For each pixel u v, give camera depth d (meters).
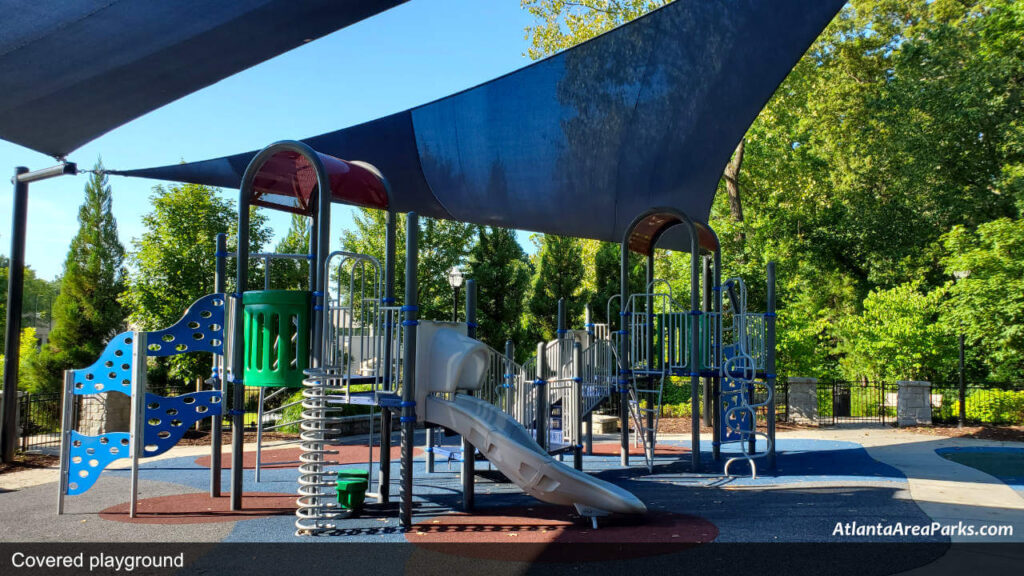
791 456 11.99
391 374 6.87
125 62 7.82
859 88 29.92
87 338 26.17
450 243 26.17
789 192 29.28
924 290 27.56
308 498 6.88
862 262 30.72
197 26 7.37
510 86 10.85
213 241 19.28
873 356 21.02
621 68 10.49
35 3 6.29
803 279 30.16
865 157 30.08
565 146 11.58
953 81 25.91
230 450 12.52
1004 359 19.00
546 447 9.41
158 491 8.37
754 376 10.20
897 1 30.58
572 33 23.75
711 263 13.51
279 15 7.52
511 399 9.66
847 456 11.83
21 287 11.13
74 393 7.31
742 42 9.78
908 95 26.20
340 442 13.97
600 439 15.18
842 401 21.11
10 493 8.30
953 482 8.95
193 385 19.30
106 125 9.42
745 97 10.61
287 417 15.34
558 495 6.65
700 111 10.94
